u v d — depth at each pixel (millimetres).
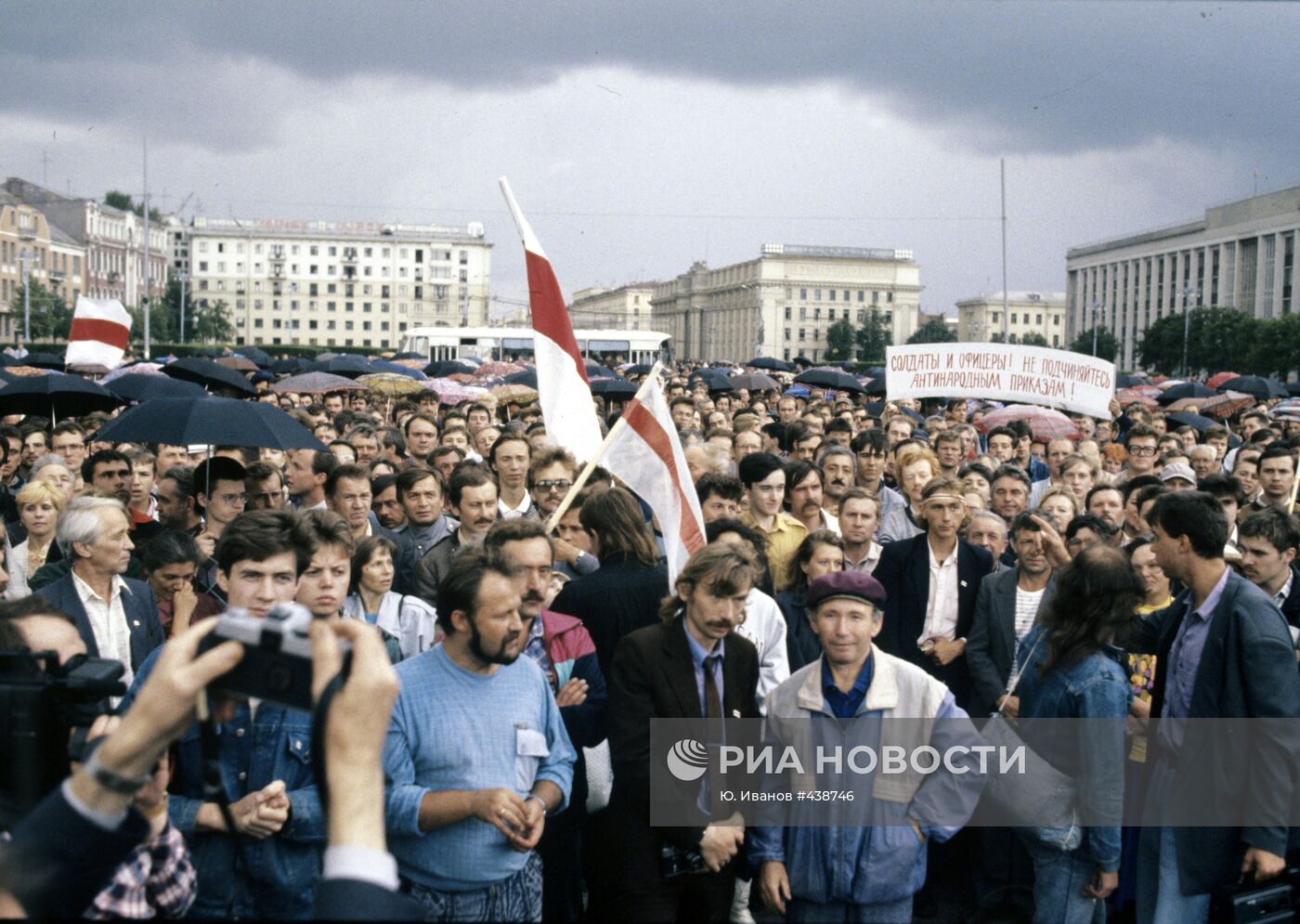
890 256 147250
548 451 6672
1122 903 5164
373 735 1833
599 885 4270
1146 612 5789
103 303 16203
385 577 5238
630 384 16578
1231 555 5812
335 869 1729
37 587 5258
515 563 3807
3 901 1822
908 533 8289
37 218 91625
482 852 3750
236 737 3709
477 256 147000
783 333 140500
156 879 2715
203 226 141625
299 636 1890
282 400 18484
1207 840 4309
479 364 31328
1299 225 95875
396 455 11070
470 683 3850
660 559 5477
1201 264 112938
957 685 6156
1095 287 136500
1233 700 4285
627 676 4266
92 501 4984
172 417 6375
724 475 6609
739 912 4621
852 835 4133
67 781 1883
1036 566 5816
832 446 8602
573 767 4480
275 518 4148
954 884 5898
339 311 144375
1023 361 13203
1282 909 4230
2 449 8562
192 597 5238
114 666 2396
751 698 4445
